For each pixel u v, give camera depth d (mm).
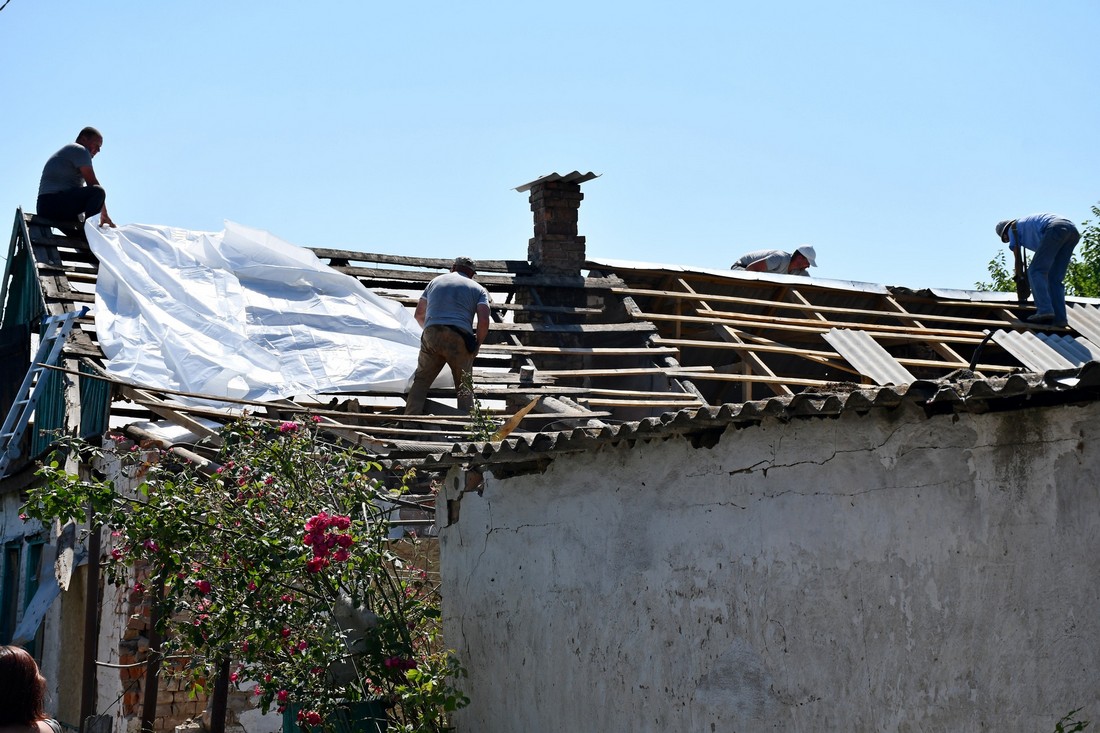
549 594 7137
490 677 7656
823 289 16438
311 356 12039
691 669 6059
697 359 15867
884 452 5148
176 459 9164
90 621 10016
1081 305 17312
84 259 13680
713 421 5777
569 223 15805
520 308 14570
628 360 14430
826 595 5359
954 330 16250
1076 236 16031
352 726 7168
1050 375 4367
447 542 8242
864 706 5145
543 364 14125
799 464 5543
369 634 7406
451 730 7762
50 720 4574
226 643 7766
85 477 11727
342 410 11594
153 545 7887
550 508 7180
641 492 6488
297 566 7480
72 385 11766
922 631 4934
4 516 15719
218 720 8438
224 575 7641
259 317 12453
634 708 6414
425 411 11703
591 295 15375
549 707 7066
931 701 4871
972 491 4789
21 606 14062
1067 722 4363
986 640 4688
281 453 7961
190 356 11391
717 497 5988
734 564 5855
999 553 4672
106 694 10875
